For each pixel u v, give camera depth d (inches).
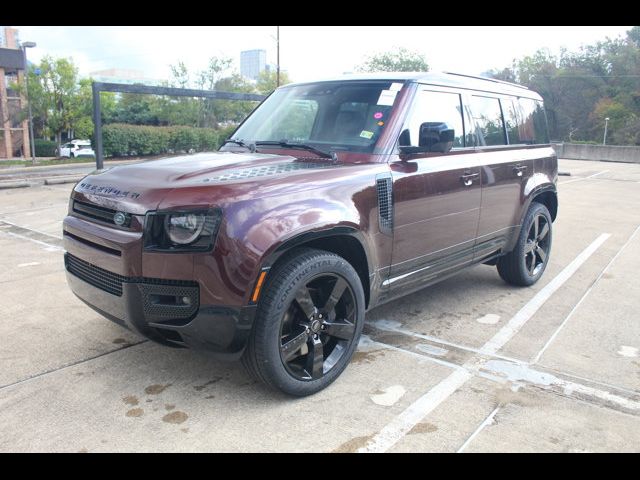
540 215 215.3
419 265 156.1
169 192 111.9
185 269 109.0
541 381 137.3
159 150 1246.9
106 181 127.0
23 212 386.9
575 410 123.6
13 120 1856.5
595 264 257.6
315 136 153.9
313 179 125.3
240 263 108.7
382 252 140.5
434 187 153.9
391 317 182.4
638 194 561.0
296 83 179.6
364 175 134.5
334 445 108.3
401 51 1931.6
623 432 115.4
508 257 209.2
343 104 156.3
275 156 144.2
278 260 119.2
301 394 124.9
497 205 185.8
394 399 126.7
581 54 2854.3
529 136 213.5
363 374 139.3
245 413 119.3
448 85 168.2
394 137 145.2
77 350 150.4
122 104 1887.3
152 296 112.7
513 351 155.7
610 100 2534.5
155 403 122.9
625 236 325.4
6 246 279.0
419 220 150.7
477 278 232.1
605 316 186.4
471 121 177.0
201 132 1187.9
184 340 115.2
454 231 166.2
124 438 109.3
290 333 123.9
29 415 117.0
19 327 166.7
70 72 1605.6
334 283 127.6
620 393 132.1
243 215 110.5
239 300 109.8
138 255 111.3
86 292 127.1
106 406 121.3
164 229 110.0
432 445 108.9
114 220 116.1
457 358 150.2
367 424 116.0
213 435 110.8
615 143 2292.1
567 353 155.3
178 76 1520.7
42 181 569.3
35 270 232.2
